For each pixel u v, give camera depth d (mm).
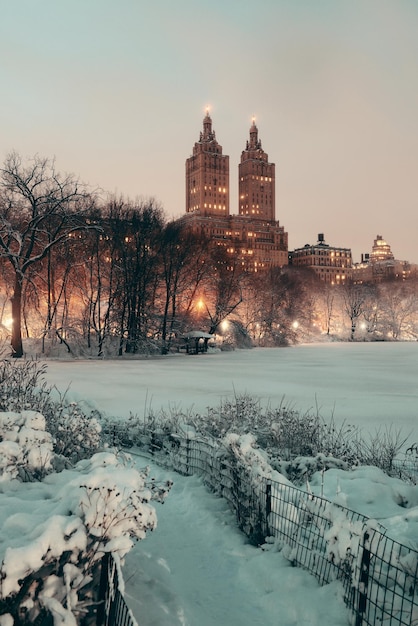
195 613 5285
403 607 4984
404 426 18062
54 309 57938
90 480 4633
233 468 8250
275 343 93188
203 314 81000
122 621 3820
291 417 13664
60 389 27203
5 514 5195
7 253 51188
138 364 47875
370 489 7980
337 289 138000
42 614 3996
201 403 22953
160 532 7566
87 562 4285
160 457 12289
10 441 6598
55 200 52094
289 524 6594
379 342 118938
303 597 5398
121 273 61000
